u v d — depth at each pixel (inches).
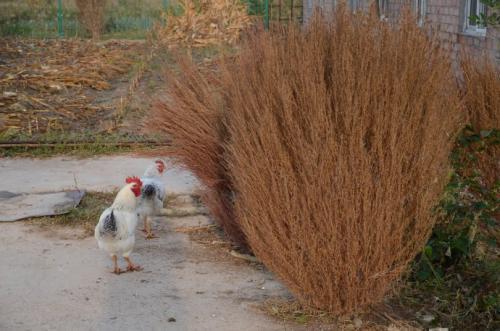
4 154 321.7
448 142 189.3
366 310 193.5
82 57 639.8
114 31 846.5
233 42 683.4
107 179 284.5
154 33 773.9
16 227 243.8
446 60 191.9
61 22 810.8
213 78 227.5
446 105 187.2
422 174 180.2
